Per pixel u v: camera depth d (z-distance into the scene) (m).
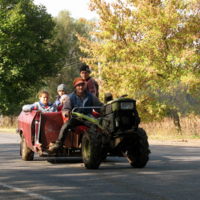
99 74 45.84
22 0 79.06
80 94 17.38
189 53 36.84
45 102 19.64
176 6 39.97
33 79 81.88
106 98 16.75
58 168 15.73
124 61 44.44
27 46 76.81
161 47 40.25
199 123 44.34
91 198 9.48
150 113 42.78
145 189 10.72
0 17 75.00
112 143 15.52
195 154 22.58
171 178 12.80
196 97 40.03
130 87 41.44
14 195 9.88
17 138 42.69
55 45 90.06
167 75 40.22
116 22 43.72
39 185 11.39
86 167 15.53
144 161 15.43
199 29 41.09
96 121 16.14
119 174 13.78
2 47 71.25
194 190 10.58
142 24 42.47
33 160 19.25
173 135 43.41
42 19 84.06
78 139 17.03
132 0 44.25
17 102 82.56
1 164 17.25
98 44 46.59
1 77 74.44
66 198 9.48
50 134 17.53
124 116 15.00
